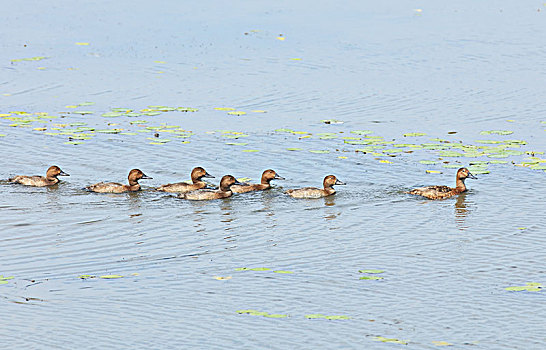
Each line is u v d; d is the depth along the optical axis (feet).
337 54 184.96
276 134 130.93
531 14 224.74
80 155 120.37
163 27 210.59
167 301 74.84
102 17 222.28
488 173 112.16
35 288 77.36
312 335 68.44
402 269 82.07
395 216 97.76
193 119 139.33
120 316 71.92
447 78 166.09
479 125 135.54
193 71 172.04
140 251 86.94
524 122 136.98
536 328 69.62
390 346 66.54
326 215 98.37
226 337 68.13
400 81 164.04
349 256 85.61
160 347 66.54
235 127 134.72
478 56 183.11
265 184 108.47
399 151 121.90
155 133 130.72
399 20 218.18
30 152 121.49
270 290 77.25
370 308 73.51
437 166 115.44
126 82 163.94
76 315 71.97
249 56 183.62
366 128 134.31
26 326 69.92
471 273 80.84
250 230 93.45
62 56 183.83
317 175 112.68
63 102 150.20
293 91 157.38
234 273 81.25
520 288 77.20
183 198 104.53
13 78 166.50
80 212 98.89
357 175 112.37
